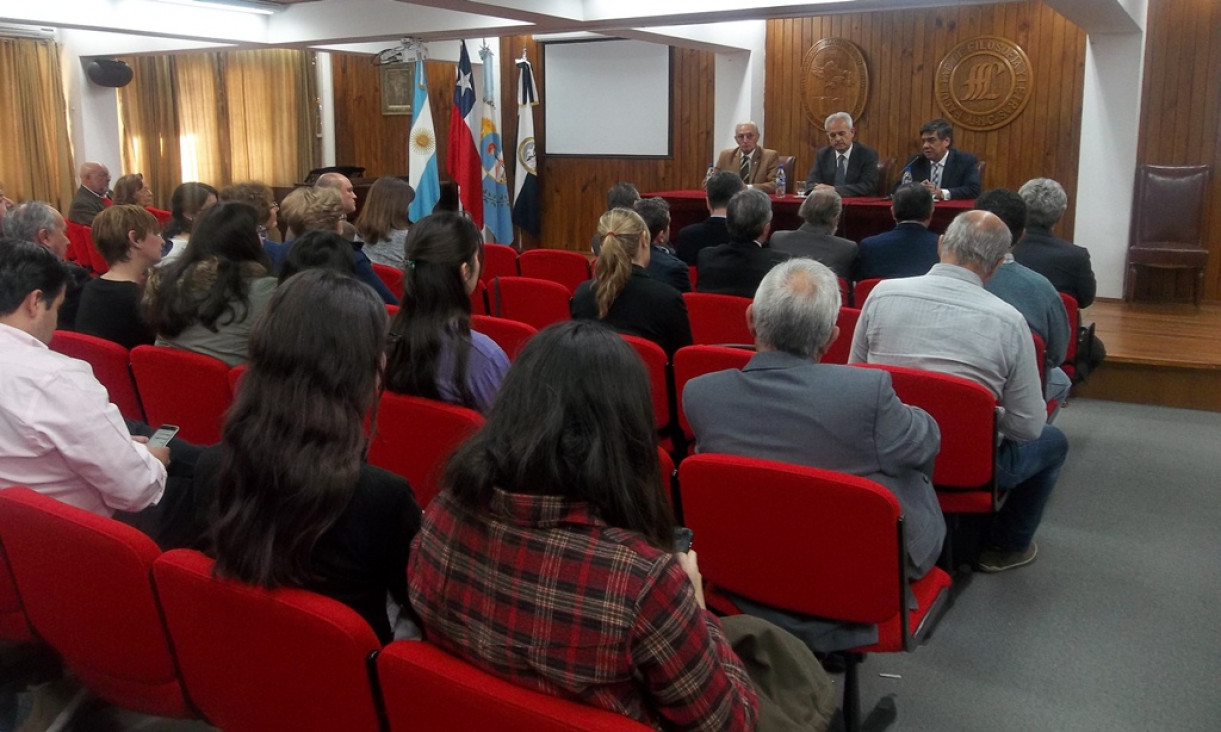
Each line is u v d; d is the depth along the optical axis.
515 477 1.14
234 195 4.64
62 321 3.88
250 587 1.34
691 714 1.15
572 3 6.59
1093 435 4.52
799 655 1.64
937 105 7.93
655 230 4.21
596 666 1.10
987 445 2.49
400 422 2.19
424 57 8.12
